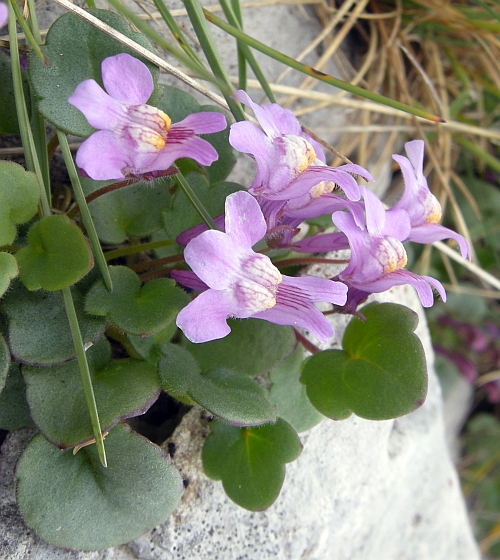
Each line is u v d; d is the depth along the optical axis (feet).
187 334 0.17
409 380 0.21
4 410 0.20
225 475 0.22
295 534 0.25
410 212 0.23
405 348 0.22
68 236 0.18
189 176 0.23
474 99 0.41
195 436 0.24
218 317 0.17
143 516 0.20
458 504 0.41
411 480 0.35
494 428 0.56
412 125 0.38
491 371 0.51
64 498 0.19
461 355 0.47
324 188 0.21
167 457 0.20
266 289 0.18
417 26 0.38
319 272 0.27
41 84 0.19
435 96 0.35
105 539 0.19
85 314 0.19
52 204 0.26
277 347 0.22
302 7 0.33
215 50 0.22
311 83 0.33
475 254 0.44
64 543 0.19
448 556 0.40
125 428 0.20
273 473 0.21
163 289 0.19
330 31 0.35
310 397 0.22
